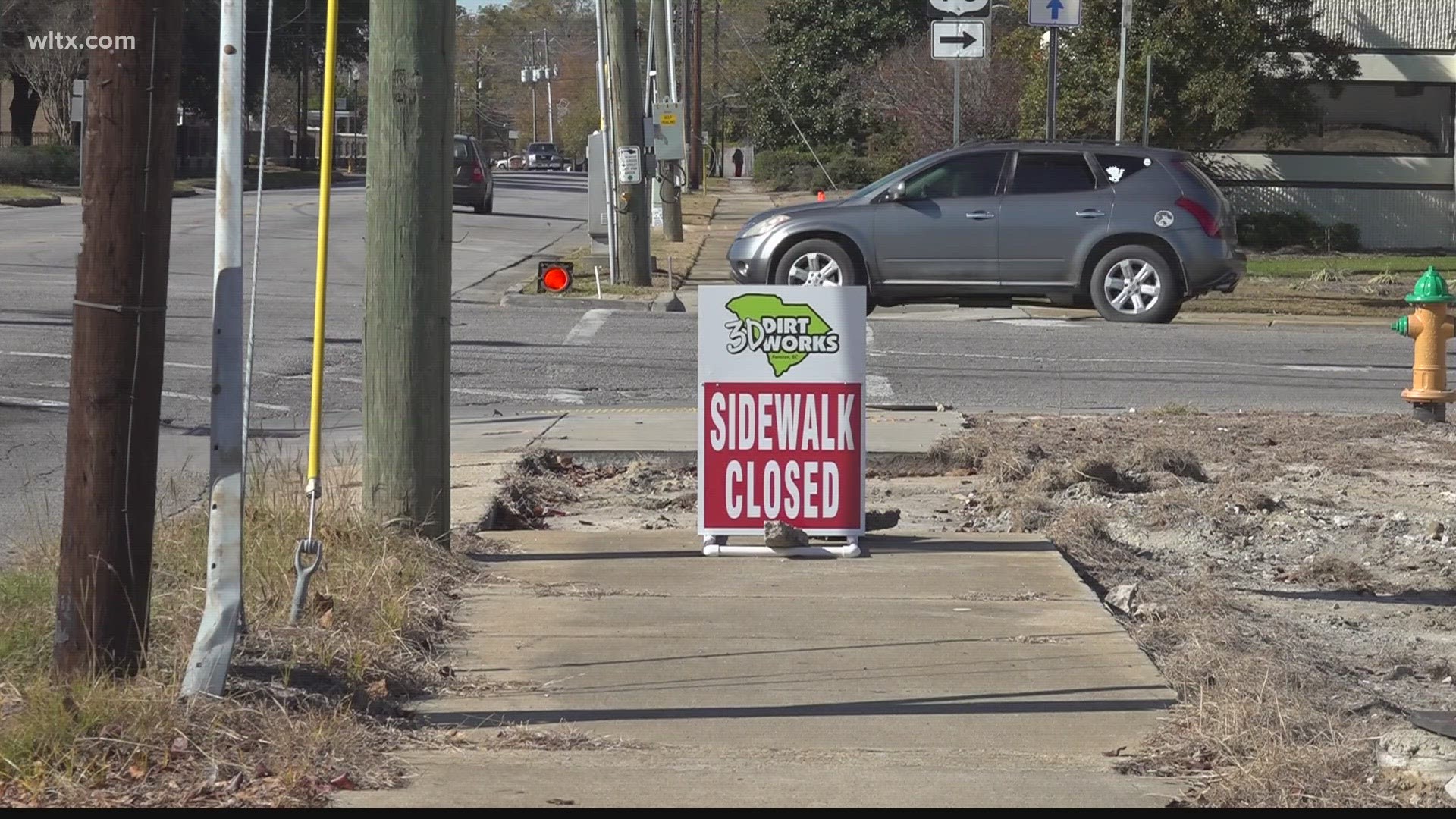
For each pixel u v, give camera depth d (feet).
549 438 65.46
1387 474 61.41
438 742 30.81
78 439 30.07
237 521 31.01
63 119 301.63
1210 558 49.85
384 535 42.88
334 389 78.02
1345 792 28.53
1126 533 52.31
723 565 45.50
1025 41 214.69
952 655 36.63
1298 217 200.23
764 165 359.87
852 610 40.63
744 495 46.96
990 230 109.81
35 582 37.65
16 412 68.90
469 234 198.08
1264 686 33.35
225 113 30.86
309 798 27.12
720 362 46.96
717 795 27.78
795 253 111.04
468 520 49.32
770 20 382.83
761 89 365.61
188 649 32.91
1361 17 202.18
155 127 29.40
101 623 30.30
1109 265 110.01
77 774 27.27
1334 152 205.05
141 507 30.48
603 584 43.14
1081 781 28.86
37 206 237.45
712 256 172.55
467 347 94.07
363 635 35.78
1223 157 205.87
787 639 37.91
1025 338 101.71
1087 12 191.83
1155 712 32.89
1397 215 205.26
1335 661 39.09
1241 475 60.59
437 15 43.34
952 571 44.86
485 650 36.94
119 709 28.68
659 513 55.11
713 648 37.19
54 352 85.15
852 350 46.75
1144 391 82.48
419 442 44.24
